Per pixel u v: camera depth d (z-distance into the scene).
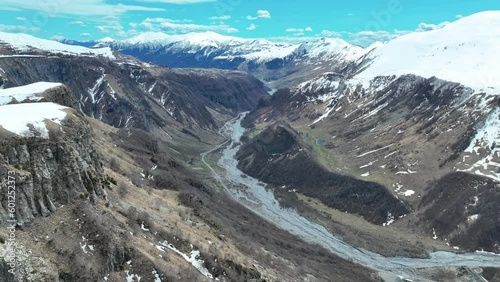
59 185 62.69
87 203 64.75
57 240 57.00
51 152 62.88
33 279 50.53
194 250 77.00
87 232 61.22
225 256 81.56
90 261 58.09
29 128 62.22
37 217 57.47
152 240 72.06
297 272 100.81
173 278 64.94
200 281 68.12
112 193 78.38
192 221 92.81
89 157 74.19
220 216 119.56
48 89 99.50
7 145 57.59
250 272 82.69
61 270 54.44
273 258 103.12
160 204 90.81
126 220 71.94
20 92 94.88
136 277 61.75
